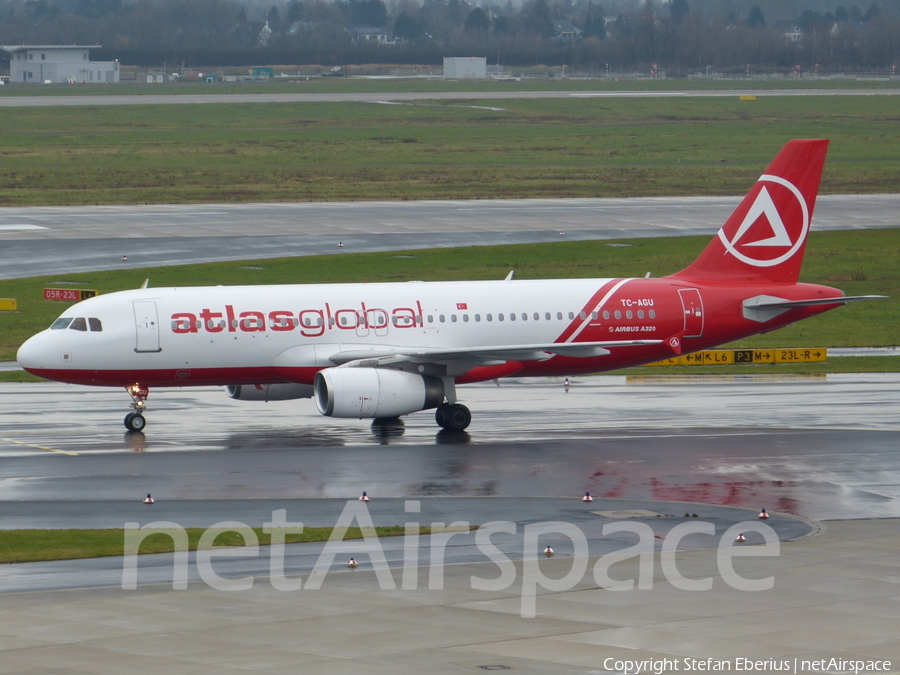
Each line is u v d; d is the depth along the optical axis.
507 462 139.38
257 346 164.75
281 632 75.69
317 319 167.00
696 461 140.00
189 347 162.25
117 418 169.12
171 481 127.12
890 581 89.06
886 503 118.94
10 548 98.50
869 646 73.44
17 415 170.25
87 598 83.69
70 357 158.88
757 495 122.50
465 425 162.50
